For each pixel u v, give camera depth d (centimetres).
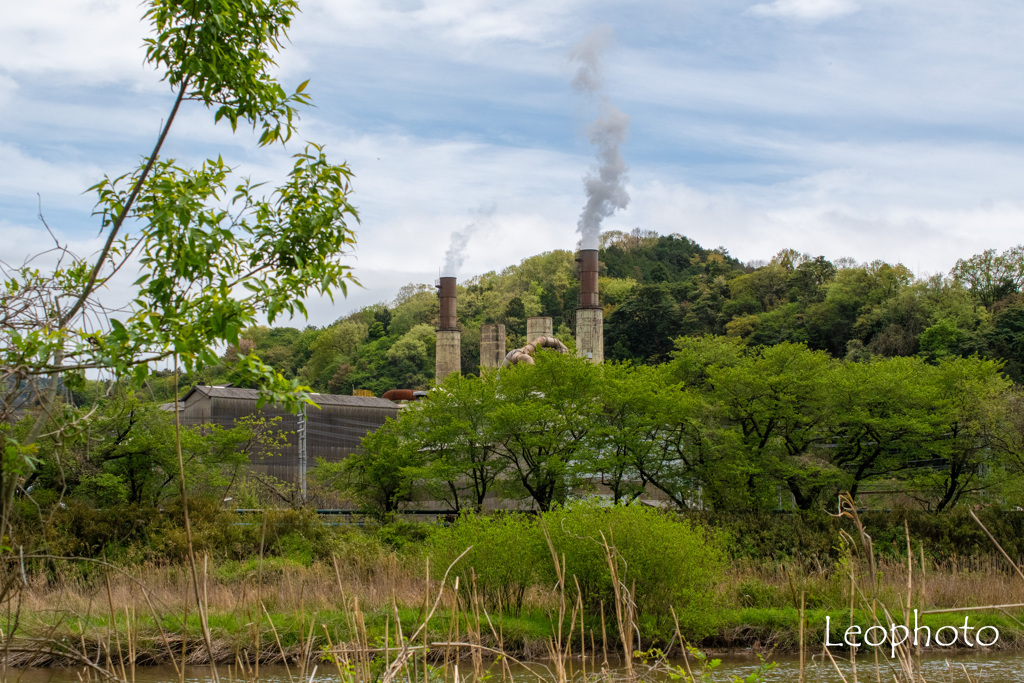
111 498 2644
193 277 562
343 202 626
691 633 1758
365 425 5338
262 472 4838
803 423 3403
